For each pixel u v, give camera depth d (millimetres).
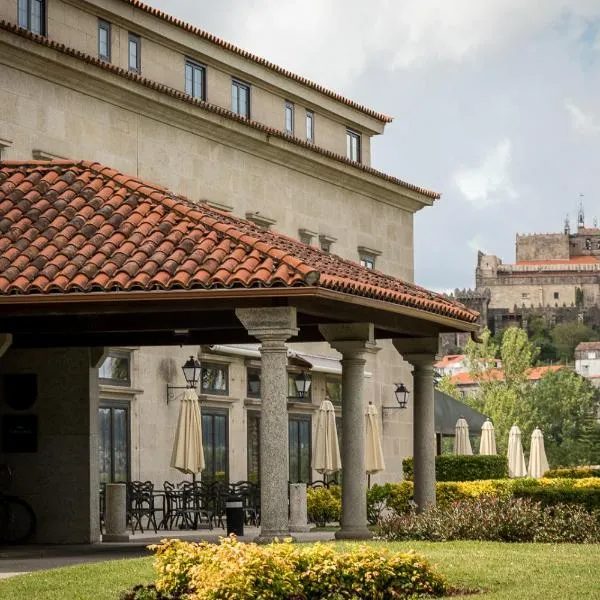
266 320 26781
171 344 34719
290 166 55469
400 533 31703
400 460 63531
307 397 57312
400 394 59125
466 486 43938
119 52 48219
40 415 35688
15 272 27672
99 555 31141
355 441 32094
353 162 58969
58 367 35688
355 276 30359
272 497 26953
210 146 50469
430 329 35469
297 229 55875
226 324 29359
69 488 35344
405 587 20531
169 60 50875
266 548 20109
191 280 26547
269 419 26906
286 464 26969
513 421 167250
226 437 51250
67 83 43219
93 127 44438
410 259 65312
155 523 42500
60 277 27219
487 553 26656
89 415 35406
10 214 30000
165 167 47875
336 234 58781
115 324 30016
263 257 27328
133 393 45750
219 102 53625
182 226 28969
